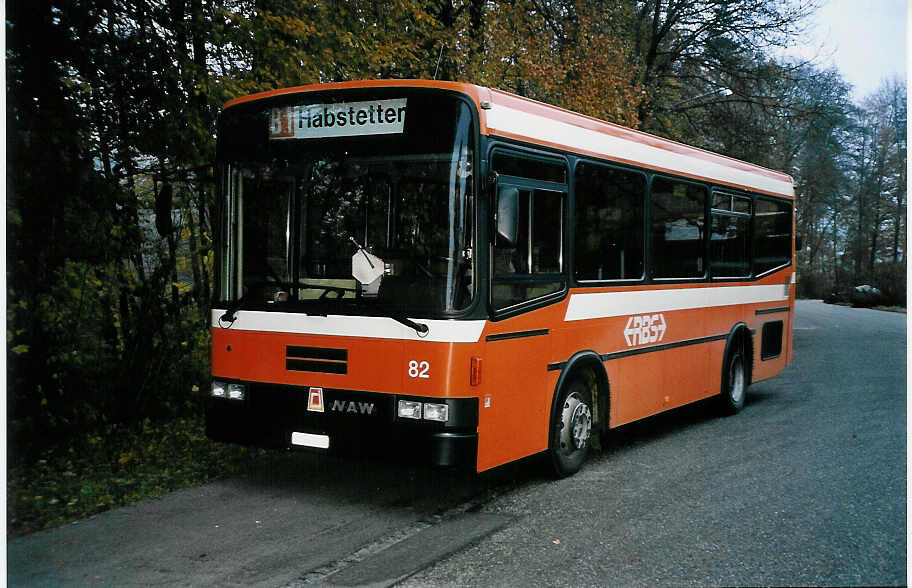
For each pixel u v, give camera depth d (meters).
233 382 6.64
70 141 8.03
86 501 6.39
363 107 6.29
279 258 6.50
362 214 6.22
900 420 9.91
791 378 14.21
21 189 7.80
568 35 17.69
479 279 6.03
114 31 8.76
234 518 6.02
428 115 6.10
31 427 7.99
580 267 7.37
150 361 9.12
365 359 6.11
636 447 8.62
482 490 6.85
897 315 34.78
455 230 5.97
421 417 5.92
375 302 6.10
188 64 8.90
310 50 10.27
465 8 14.98
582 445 7.45
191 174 9.19
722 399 10.40
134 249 8.85
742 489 6.80
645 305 8.45
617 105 17.31
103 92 8.75
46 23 8.02
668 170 8.95
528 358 6.64
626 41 20.00
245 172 6.67
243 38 9.45
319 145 6.41
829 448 8.38
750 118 23.42
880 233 53.53
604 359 7.74
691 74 23.81
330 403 6.23
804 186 48.19
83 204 8.25
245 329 6.59
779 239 12.03
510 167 6.42
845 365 16.00
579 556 5.18
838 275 52.03
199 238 9.50
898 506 6.26
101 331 8.62
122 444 8.20
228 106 6.79
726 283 10.31
